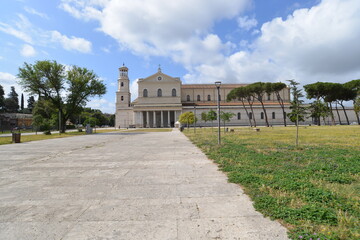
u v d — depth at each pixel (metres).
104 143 17.23
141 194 4.61
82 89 37.56
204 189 4.87
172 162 8.26
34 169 7.44
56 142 18.75
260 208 3.67
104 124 117.06
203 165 7.59
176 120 69.56
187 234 2.91
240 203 4.00
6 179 6.09
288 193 4.35
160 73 72.06
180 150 11.80
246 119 72.00
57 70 34.97
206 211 3.66
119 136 26.47
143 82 72.00
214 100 78.62
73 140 20.92
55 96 36.56
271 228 3.04
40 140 21.30
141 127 69.62
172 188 4.99
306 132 25.64
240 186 5.05
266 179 5.39
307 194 4.22
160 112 75.25
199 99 78.56
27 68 33.47
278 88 52.22
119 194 4.64
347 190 4.50
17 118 73.56
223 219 3.35
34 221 3.41
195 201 4.14
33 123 33.41
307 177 5.50
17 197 4.57
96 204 4.09
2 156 10.62
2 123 60.69
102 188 5.10
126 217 3.49
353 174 5.74
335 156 8.52
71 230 3.09
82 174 6.57
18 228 3.18
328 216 3.24
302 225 3.06
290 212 3.43
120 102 78.81
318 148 10.95
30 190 5.04
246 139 17.23
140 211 3.72
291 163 7.35
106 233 2.98
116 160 8.98
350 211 3.43
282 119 72.50
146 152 11.30
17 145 16.45
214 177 5.93
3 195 4.71
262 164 7.29
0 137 26.20
